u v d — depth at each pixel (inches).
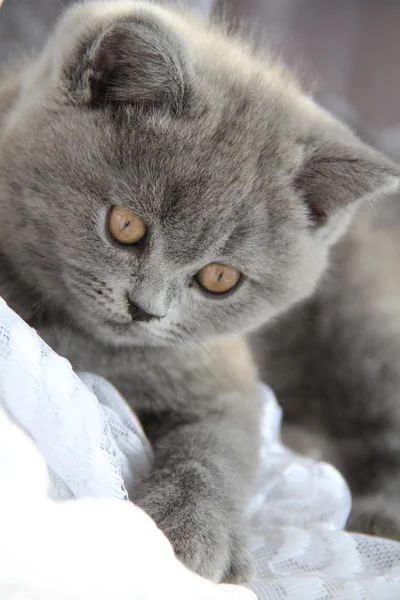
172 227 14.3
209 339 15.8
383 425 20.2
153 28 14.2
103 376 15.5
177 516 13.5
